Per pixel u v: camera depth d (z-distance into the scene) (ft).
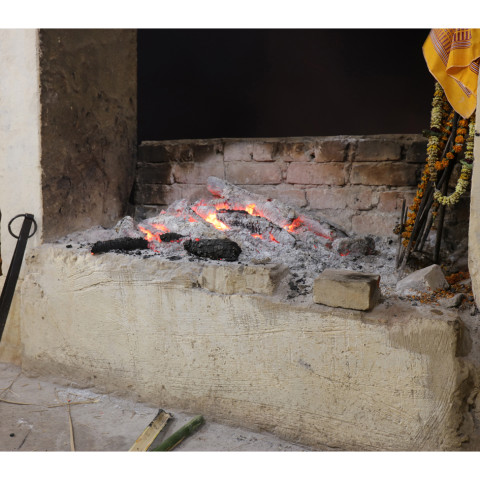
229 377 8.36
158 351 8.91
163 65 14.06
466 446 6.93
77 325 9.69
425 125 12.54
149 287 8.82
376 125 12.89
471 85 8.00
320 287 7.52
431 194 9.20
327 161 10.95
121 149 12.10
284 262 8.88
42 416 8.82
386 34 12.51
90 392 9.64
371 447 7.44
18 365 10.82
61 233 10.62
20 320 10.43
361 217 10.80
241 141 11.63
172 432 8.28
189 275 8.46
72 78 10.59
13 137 10.34
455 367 6.79
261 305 7.92
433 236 10.16
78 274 9.53
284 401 7.98
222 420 8.53
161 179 12.39
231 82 13.73
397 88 12.62
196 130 14.11
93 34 10.97
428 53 8.39
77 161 10.89
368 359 7.29
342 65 12.92
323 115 13.21
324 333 7.52
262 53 13.39
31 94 9.99
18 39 10.01
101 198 11.62
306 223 10.59
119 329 9.23
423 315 7.05
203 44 13.74
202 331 8.46
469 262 6.78
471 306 7.67
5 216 10.66
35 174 10.13
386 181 10.59
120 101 11.94
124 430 8.41
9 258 10.73
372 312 7.34
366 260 9.82
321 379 7.65
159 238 10.07
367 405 7.39
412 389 7.06
